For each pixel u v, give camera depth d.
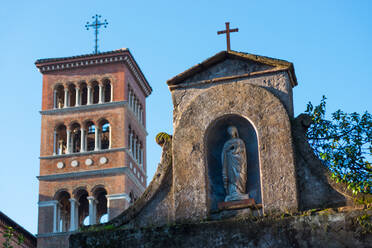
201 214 18.30
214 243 17.77
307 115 18.73
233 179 18.84
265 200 17.92
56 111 76.56
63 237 71.00
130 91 78.81
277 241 17.39
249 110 18.97
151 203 19.03
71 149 75.25
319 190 17.92
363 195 17.55
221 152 19.53
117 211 71.12
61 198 74.06
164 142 19.67
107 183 72.56
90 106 75.88
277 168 18.14
